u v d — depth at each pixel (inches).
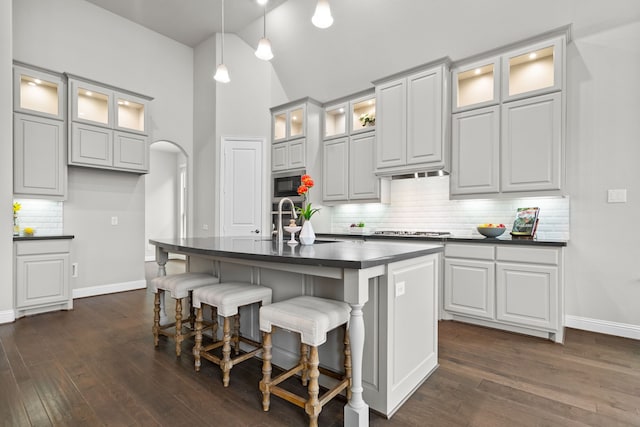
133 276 189.2
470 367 88.7
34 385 78.8
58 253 142.2
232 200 203.6
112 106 167.2
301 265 68.7
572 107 120.4
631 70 110.5
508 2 124.3
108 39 180.9
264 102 209.8
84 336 112.3
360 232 169.8
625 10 109.9
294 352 85.0
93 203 173.9
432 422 65.0
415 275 79.0
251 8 179.2
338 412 68.7
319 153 186.4
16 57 149.8
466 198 132.9
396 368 70.2
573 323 120.6
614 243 113.7
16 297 131.2
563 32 111.0
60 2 163.6
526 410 68.7
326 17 88.2
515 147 120.5
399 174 148.9
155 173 309.6
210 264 112.9
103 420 65.4
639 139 109.4
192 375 84.4
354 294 59.8
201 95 212.5
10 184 128.5
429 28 144.3
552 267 106.0
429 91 136.3
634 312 110.4
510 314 113.8
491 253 117.7
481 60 128.6
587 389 77.1
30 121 142.4
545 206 125.9
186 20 190.9
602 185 115.5
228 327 79.5
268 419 66.1
